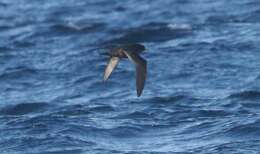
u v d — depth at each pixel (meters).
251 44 38.59
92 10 51.75
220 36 40.66
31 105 32.19
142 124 28.41
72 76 36.56
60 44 42.72
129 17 48.50
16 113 31.80
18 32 46.09
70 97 33.56
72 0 54.69
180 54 38.03
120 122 28.73
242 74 34.69
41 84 35.84
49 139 27.02
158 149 26.00
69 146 26.44
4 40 44.31
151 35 42.50
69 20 48.56
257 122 27.53
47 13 51.69
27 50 41.69
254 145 25.84
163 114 29.61
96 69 37.16
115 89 34.19
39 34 45.09
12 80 36.56
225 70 35.41
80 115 30.09
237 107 30.05
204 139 26.70
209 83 34.00
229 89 32.91
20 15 51.53
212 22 44.31
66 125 28.41
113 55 17.81
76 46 41.97
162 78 34.94
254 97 31.11
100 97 33.19
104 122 28.83
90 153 25.78
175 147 26.09
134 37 42.56
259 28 41.78
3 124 29.03
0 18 50.81
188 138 26.92
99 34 44.22
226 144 25.98
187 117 29.11
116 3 52.88
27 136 27.41
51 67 38.03
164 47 39.56
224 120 28.23
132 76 35.16
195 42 39.78
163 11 48.94
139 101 31.67
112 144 26.72
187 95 31.98
